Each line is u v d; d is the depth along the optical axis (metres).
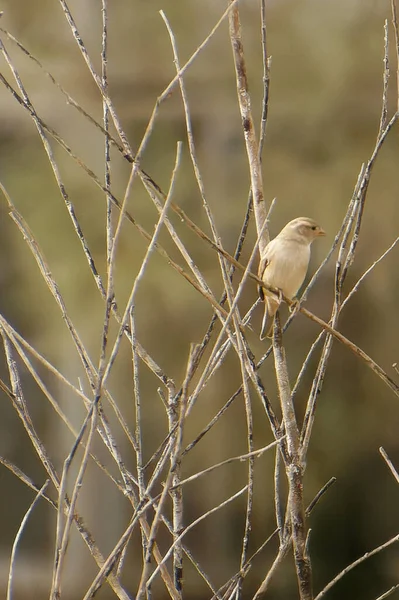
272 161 14.19
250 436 3.75
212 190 13.85
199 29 13.98
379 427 14.12
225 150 14.12
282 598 12.62
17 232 13.69
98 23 13.52
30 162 13.83
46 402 14.26
